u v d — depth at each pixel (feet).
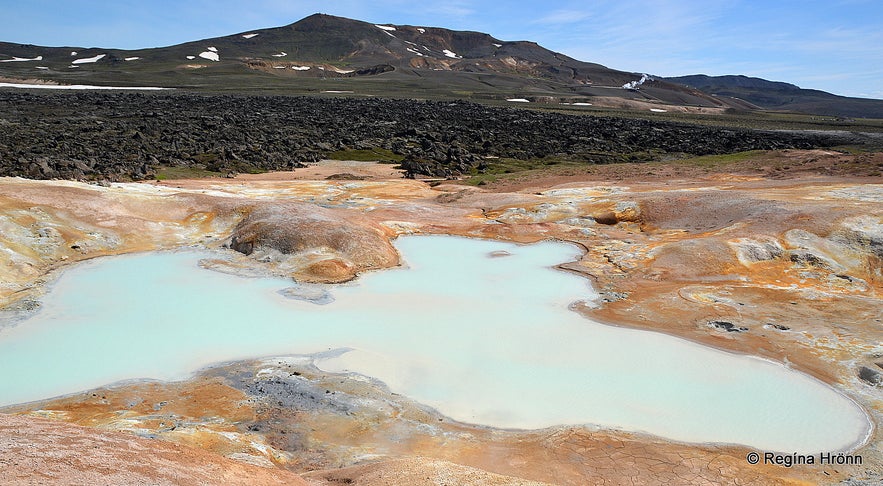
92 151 286.46
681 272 138.92
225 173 274.16
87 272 138.00
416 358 101.19
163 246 158.40
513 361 100.32
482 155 339.57
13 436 49.44
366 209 203.00
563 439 78.23
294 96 627.05
